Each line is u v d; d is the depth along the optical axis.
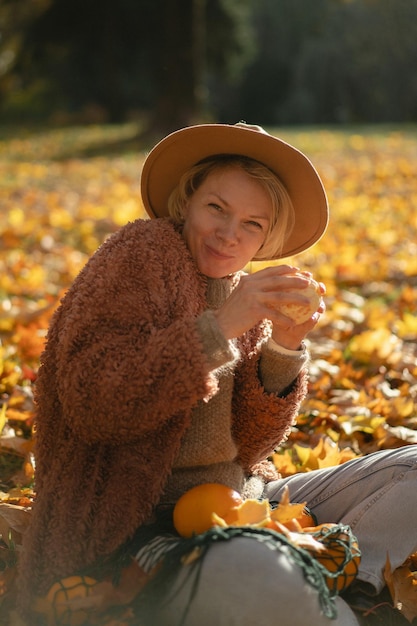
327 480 2.90
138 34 40.56
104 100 43.88
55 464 2.55
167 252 2.56
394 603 2.66
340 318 6.29
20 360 4.98
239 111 54.28
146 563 2.40
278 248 2.91
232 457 2.68
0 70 45.91
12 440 3.88
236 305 2.42
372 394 4.69
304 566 2.24
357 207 12.23
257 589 2.20
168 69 28.50
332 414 4.30
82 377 2.38
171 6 28.16
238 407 2.76
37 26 39.44
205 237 2.67
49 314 5.74
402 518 2.71
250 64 52.16
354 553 2.53
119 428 2.41
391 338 5.38
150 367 2.33
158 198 2.94
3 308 6.02
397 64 47.03
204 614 2.24
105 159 23.00
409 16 46.78
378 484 2.80
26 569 2.50
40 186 15.94
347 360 5.37
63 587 2.42
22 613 2.50
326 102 48.25
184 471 2.65
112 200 13.27
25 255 8.63
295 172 2.75
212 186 2.69
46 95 48.47
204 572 2.23
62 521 2.49
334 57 47.69
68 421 2.50
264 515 2.44
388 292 7.37
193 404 2.47
